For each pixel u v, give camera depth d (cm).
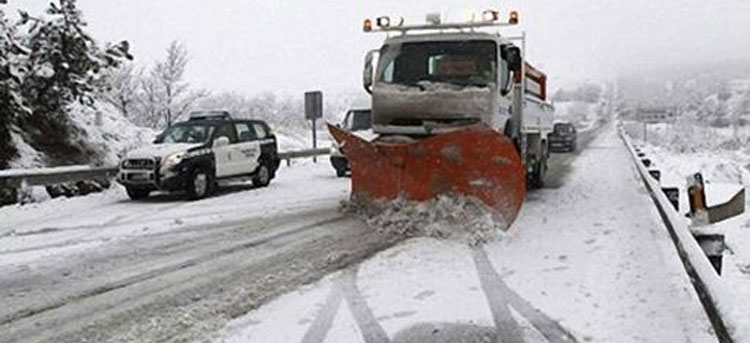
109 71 2245
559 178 1875
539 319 590
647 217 1110
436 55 1145
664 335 548
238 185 1827
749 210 1394
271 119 4428
